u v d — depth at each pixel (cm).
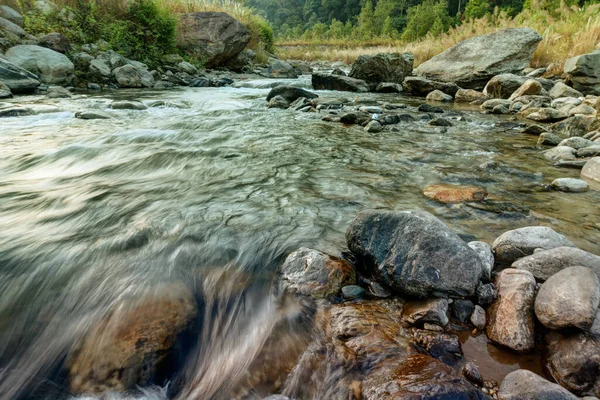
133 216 264
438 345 150
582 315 140
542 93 831
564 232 237
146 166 385
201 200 295
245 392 137
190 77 1278
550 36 1247
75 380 140
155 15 1298
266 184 331
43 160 400
